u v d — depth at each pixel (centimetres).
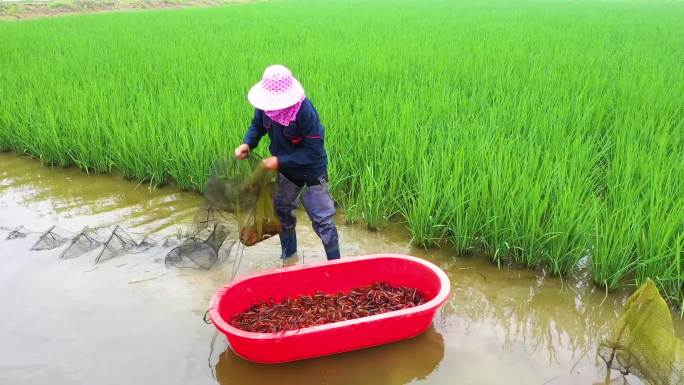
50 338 291
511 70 790
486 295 340
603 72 787
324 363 275
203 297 333
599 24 1593
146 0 2697
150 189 511
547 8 2491
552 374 269
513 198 378
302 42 1120
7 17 1959
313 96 621
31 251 386
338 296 319
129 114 585
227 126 529
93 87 671
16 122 602
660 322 255
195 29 1368
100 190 510
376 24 1531
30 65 836
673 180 400
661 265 330
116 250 384
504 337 297
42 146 567
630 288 346
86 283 346
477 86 691
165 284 347
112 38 1170
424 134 487
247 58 889
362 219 446
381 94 628
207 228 364
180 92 652
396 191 448
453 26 1487
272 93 290
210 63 841
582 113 570
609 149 501
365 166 461
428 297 313
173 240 406
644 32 1375
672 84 705
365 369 271
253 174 314
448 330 302
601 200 425
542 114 557
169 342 289
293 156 310
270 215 326
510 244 371
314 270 317
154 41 1116
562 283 353
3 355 277
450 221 396
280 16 1845
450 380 264
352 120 534
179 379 262
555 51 965
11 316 310
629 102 604
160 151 511
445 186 404
